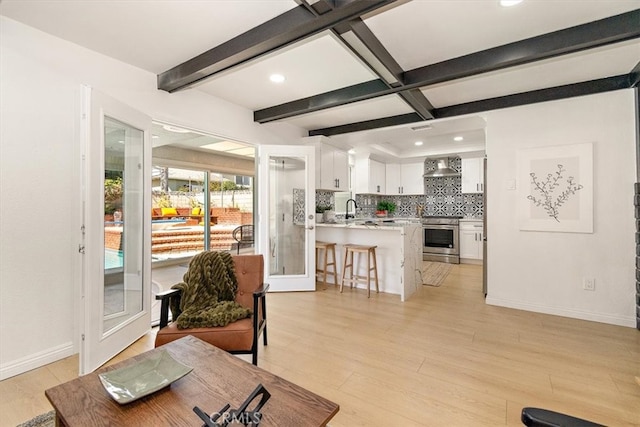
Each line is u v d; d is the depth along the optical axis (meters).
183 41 2.32
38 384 1.98
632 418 1.67
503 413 1.72
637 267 2.86
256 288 2.41
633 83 2.79
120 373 1.26
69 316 2.34
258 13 1.99
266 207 4.20
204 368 1.35
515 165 3.43
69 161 2.33
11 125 2.04
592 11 1.97
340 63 2.68
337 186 5.28
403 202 7.66
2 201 2.02
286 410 1.09
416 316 3.23
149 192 2.80
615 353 2.39
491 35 2.24
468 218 6.44
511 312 3.34
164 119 2.98
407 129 4.47
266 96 3.50
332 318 3.17
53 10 1.94
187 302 2.20
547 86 3.13
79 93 2.36
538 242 3.33
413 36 2.25
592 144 3.05
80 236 2.12
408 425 1.63
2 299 2.02
